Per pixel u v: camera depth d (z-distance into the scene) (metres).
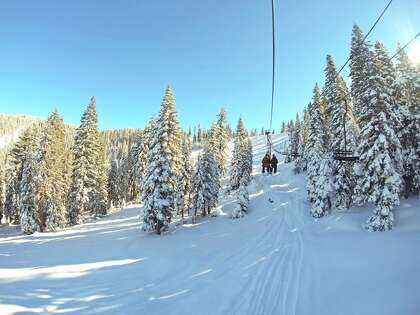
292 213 40.44
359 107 35.09
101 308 11.63
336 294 13.22
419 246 18.81
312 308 11.77
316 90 46.16
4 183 54.75
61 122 45.75
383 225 26.00
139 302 12.40
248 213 44.56
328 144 43.56
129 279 15.98
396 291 12.70
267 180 71.06
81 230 41.09
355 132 35.75
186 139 48.31
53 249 28.58
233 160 65.81
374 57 29.61
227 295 13.20
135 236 35.03
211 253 22.80
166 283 15.27
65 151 46.03
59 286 14.28
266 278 15.51
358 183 31.62
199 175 44.53
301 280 15.18
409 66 34.06
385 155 27.09
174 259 20.94
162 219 34.88
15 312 10.53
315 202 37.44
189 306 11.98
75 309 11.42
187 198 44.47
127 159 71.44
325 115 44.56
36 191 41.78
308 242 24.48
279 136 156.62
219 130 69.44
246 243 25.86
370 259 18.11
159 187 35.78
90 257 23.58
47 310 11.12
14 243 34.09
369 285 13.96
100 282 15.29
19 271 17.55
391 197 26.34
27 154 46.12
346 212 34.66
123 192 70.00
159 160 36.00
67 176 45.31
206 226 39.12
